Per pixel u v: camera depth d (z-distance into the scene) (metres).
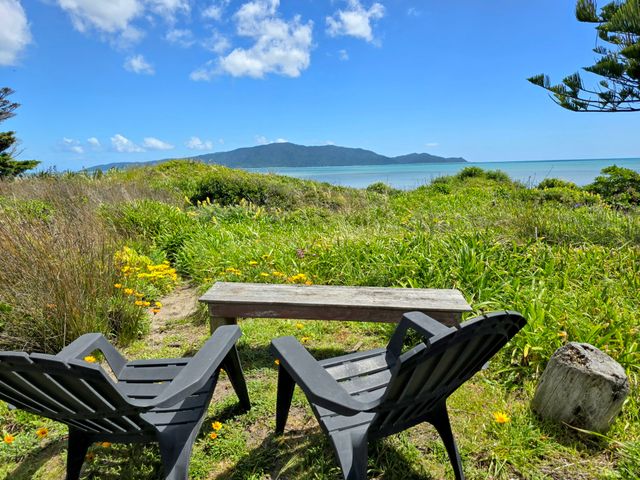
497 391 2.40
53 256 3.16
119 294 3.41
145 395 1.82
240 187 9.98
